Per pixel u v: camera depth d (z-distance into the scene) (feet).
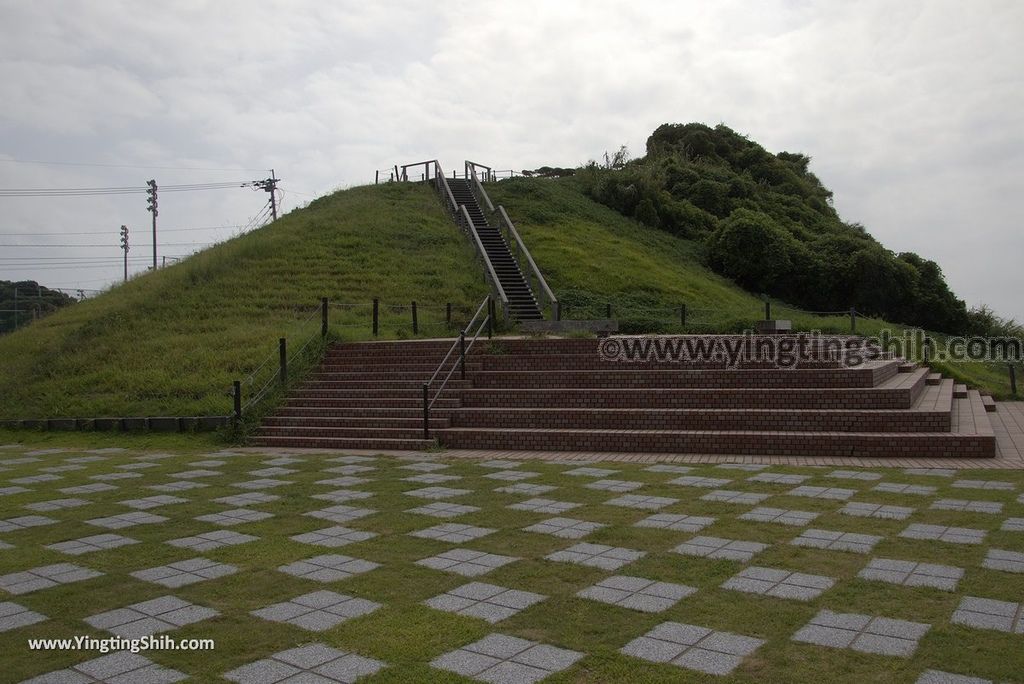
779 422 37.11
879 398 36.99
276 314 71.51
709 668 13.21
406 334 62.18
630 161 167.94
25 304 149.89
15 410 55.11
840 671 13.00
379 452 40.52
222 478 33.81
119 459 40.68
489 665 13.55
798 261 113.50
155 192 166.09
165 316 70.28
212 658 14.19
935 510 24.04
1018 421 45.06
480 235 100.27
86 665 13.99
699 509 25.08
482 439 40.42
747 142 196.85
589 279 93.35
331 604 16.93
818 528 22.33
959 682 12.50
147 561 20.65
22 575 19.60
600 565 19.29
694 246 126.41
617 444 37.76
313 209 116.16
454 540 22.06
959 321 113.80
